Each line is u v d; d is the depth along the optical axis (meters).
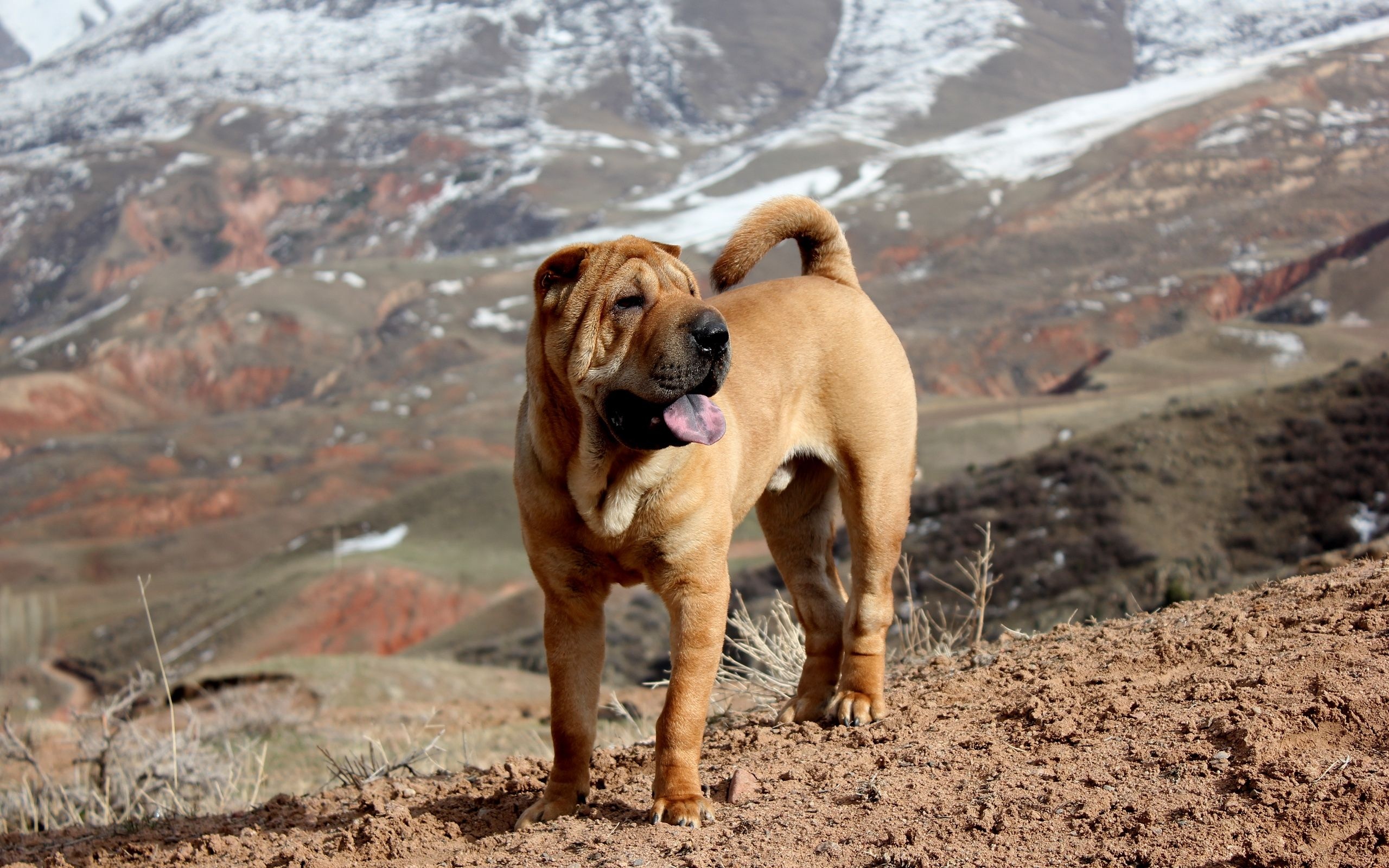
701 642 5.18
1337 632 5.45
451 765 10.26
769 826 4.66
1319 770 4.09
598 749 7.09
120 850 5.91
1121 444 60.09
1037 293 194.50
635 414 4.92
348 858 5.25
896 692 6.64
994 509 57.59
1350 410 56.62
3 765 11.18
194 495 162.62
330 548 117.00
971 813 4.38
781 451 6.18
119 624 103.62
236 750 14.91
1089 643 6.59
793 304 6.33
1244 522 53.00
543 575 5.38
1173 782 4.29
